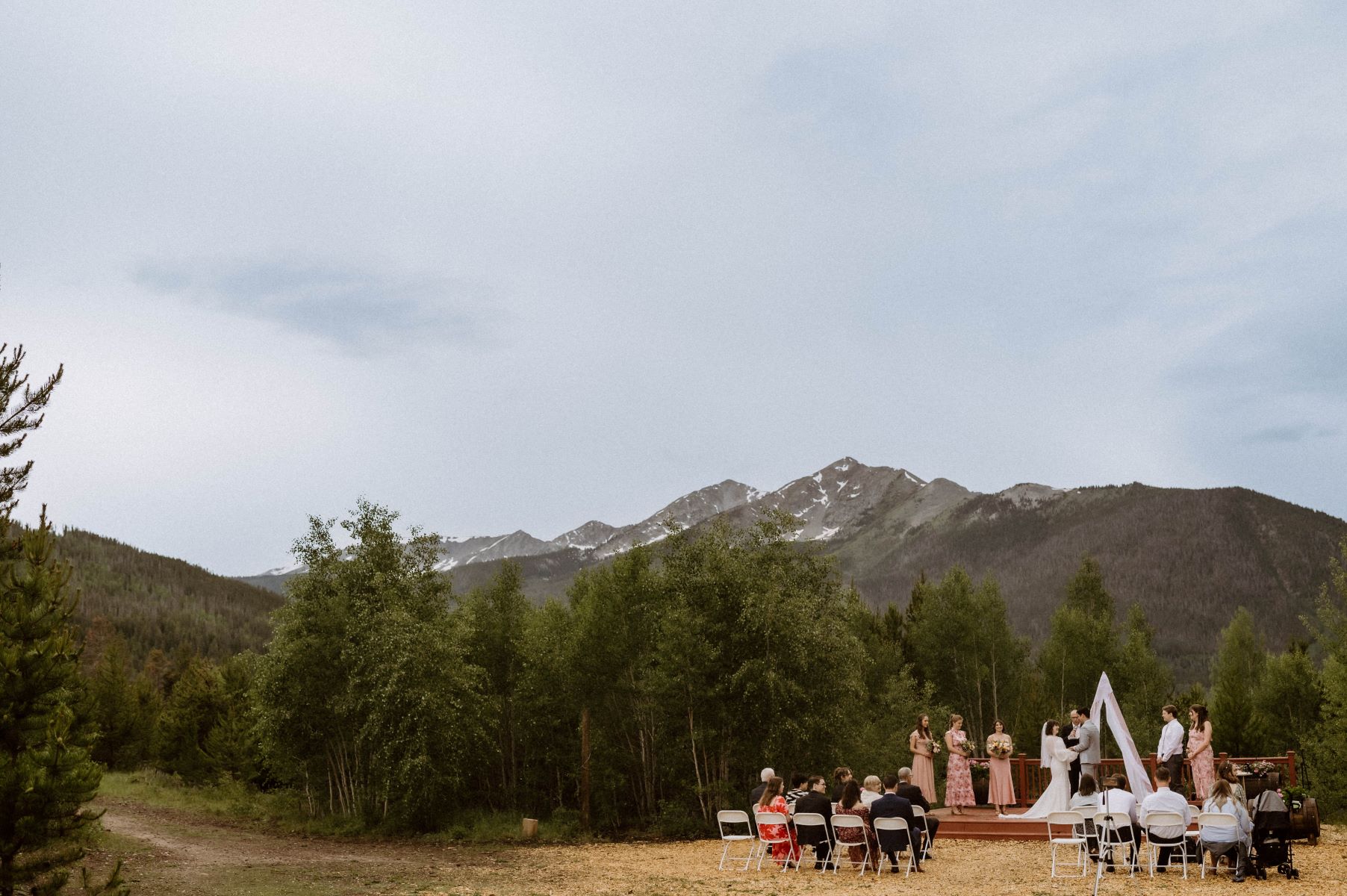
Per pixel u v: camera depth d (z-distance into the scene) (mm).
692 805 29438
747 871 18562
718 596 28844
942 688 57688
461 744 28859
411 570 32375
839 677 28703
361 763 30812
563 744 31781
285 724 31094
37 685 11758
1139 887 14812
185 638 135000
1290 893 13914
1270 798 15391
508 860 21328
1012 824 21250
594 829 29375
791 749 28172
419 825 28922
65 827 11133
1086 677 57625
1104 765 23875
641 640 30219
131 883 15961
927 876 16734
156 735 54406
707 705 28531
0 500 16172
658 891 16047
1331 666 34406
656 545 30156
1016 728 53812
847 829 17453
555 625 31047
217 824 30203
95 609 135125
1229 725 45656
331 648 30875
